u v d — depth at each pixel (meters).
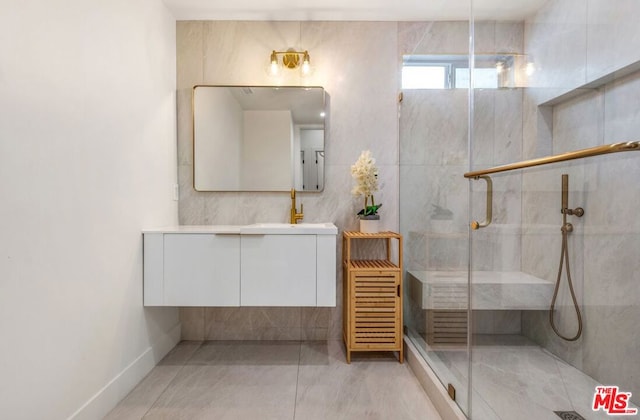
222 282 1.88
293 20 2.38
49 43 1.20
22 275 1.08
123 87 1.69
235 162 2.39
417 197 2.13
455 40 1.78
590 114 1.40
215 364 2.02
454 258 1.64
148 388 1.74
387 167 2.42
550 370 1.29
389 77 2.40
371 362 2.05
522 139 1.68
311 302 1.89
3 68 1.02
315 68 2.40
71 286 1.30
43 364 1.17
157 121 2.08
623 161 1.13
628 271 1.13
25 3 1.10
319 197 2.42
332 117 2.41
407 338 2.16
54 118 1.22
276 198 2.42
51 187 1.21
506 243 1.49
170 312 2.24
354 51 2.40
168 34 2.25
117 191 1.63
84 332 1.38
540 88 1.64
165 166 2.19
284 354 2.16
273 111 2.39
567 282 1.31
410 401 1.65
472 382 1.40
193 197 2.41
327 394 1.69
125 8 1.71
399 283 2.03
